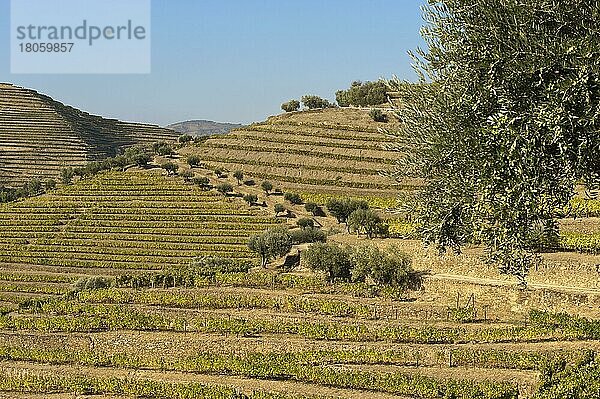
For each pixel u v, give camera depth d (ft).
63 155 579.07
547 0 42.88
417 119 53.88
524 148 44.04
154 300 138.31
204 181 338.95
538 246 56.29
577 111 42.27
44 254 252.62
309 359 95.35
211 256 225.56
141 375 95.25
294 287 141.90
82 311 135.03
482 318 108.17
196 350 104.78
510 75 44.21
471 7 47.19
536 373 84.07
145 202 314.35
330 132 396.16
